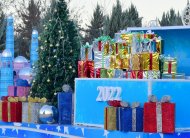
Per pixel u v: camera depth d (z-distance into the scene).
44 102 9.90
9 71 15.39
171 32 10.00
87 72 9.34
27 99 10.10
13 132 10.08
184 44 9.89
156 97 7.86
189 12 9.95
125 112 7.96
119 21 27.48
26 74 14.53
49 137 9.30
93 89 8.91
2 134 10.28
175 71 8.64
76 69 10.69
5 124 10.23
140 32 9.42
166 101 7.78
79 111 9.16
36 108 9.74
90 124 8.94
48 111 9.48
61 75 10.55
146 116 7.81
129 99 8.31
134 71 8.51
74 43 10.78
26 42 43.06
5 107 10.20
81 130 8.72
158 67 8.48
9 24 17.70
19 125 9.98
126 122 7.95
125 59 8.71
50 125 9.33
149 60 8.43
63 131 9.04
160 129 7.75
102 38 9.13
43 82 10.62
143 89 8.12
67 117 9.55
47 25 10.73
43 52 10.68
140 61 8.45
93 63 9.29
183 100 8.16
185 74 9.89
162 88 8.07
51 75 10.58
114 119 8.12
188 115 8.19
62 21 10.69
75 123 9.21
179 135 7.89
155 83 8.04
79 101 9.16
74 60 10.68
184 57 9.91
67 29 10.72
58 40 10.60
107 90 8.65
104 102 8.72
